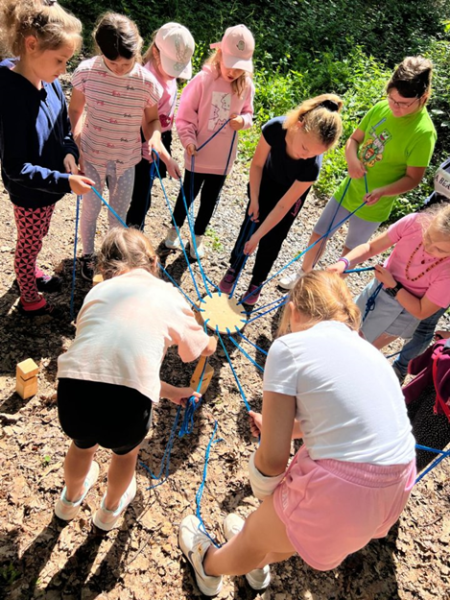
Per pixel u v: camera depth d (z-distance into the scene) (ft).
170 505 8.69
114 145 10.28
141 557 7.97
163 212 14.69
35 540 7.76
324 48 27.71
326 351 5.43
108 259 6.95
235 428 10.14
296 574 8.34
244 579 8.06
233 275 12.53
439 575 8.79
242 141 18.30
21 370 8.92
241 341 11.96
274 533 5.94
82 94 9.93
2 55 8.18
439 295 8.61
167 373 10.79
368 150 11.38
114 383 6.04
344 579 8.46
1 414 9.00
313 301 5.96
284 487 5.72
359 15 32.04
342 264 9.53
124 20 8.90
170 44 10.57
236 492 9.17
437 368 7.75
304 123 9.42
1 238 12.17
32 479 8.39
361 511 5.20
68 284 11.76
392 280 9.21
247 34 10.55
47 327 10.68
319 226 12.76
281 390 5.39
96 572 7.66
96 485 8.62
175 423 9.46
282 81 21.98
